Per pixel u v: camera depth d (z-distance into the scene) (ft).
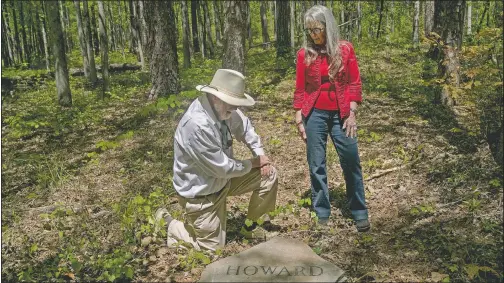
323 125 12.34
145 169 18.28
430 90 26.76
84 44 56.49
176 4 98.27
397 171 16.21
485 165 15.24
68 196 16.26
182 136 10.79
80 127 26.55
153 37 30.86
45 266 11.48
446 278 10.03
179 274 10.84
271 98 30.58
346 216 13.48
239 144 20.65
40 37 84.48
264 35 85.05
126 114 29.04
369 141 19.36
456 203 13.48
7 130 26.48
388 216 13.30
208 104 10.78
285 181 16.33
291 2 58.85
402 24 81.71
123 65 66.49
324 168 12.72
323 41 11.90
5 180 18.15
